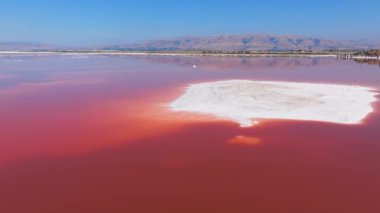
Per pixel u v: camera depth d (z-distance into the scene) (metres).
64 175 12.61
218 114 20.58
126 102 25.12
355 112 20.98
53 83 37.72
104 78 42.66
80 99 26.92
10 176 12.50
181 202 10.81
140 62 78.38
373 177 12.41
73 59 94.31
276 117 19.81
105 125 18.69
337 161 13.80
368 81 36.88
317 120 19.28
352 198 10.99
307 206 10.55
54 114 21.53
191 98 25.84
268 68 57.09
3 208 10.38
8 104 25.05
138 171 12.96
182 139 16.33
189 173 12.81
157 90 31.05
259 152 14.73
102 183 12.02
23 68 59.06
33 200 10.86
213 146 15.42
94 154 14.56
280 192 11.41
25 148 15.23
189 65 66.56
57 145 15.61
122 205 10.62
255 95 26.02
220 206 10.57
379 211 10.25
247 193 11.36
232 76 43.25
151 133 17.22
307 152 14.70
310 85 32.47
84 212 10.23
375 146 15.33
